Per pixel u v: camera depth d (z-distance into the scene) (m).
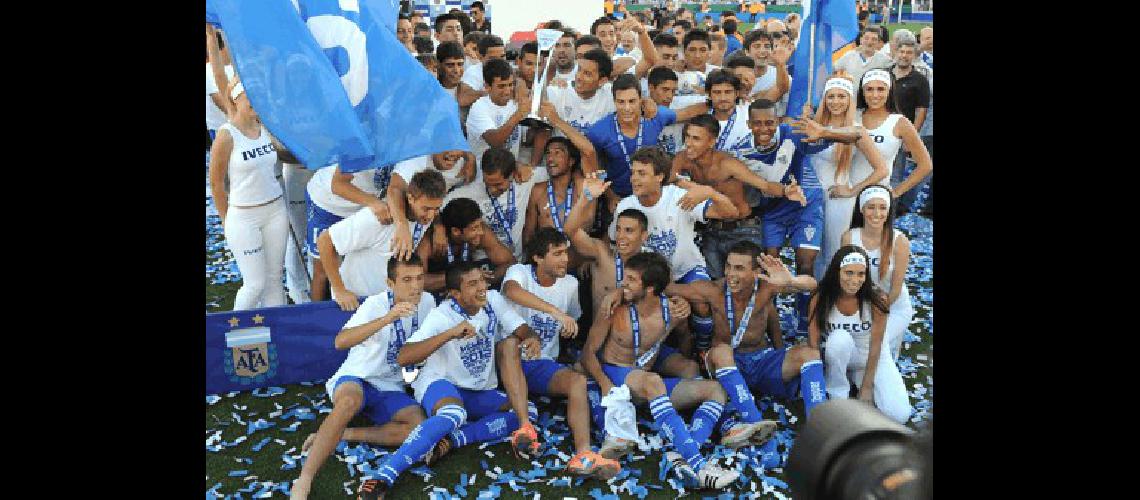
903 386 4.12
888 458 0.68
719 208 4.52
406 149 3.98
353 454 3.74
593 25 8.01
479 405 3.95
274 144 4.42
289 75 3.56
